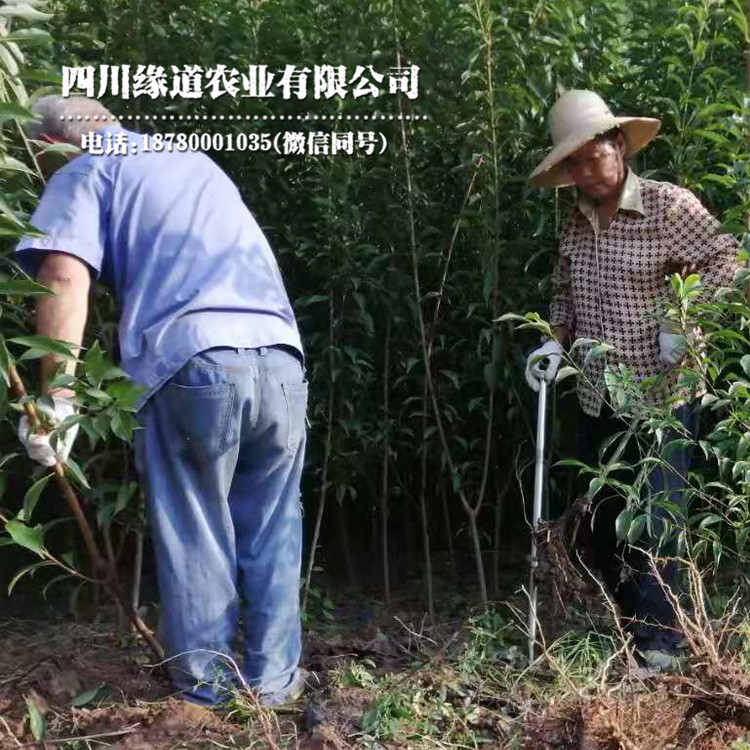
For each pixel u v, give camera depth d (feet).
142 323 9.42
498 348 12.66
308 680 10.71
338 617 13.44
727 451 11.63
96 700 10.03
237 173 13.43
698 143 12.40
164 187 9.68
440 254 12.94
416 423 13.92
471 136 12.55
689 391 10.77
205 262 9.53
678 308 9.80
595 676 9.48
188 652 9.51
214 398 9.19
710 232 10.84
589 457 11.71
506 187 13.16
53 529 13.60
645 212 11.01
